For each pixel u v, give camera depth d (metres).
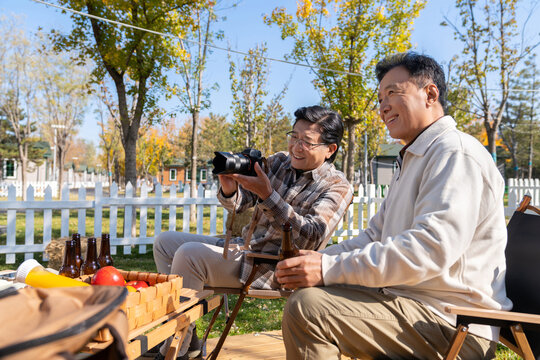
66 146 27.39
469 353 1.43
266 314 3.96
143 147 33.84
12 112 21.66
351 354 1.44
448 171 1.37
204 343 2.31
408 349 1.40
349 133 11.33
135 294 1.34
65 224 6.71
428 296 1.46
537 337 1.50
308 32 10.95
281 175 2.37
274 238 2.18
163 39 8.28
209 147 37.56
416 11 10.05
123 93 8.41
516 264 1.69
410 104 1.57
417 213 1.42
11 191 6.31
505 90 12.82
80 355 0.82
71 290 0.90
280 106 18.16
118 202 7.12
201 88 10.73
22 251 6.43
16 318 0.79
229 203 2.16
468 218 1.32
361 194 8.40
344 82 10.86
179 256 2.11
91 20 7.77
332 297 1.39
